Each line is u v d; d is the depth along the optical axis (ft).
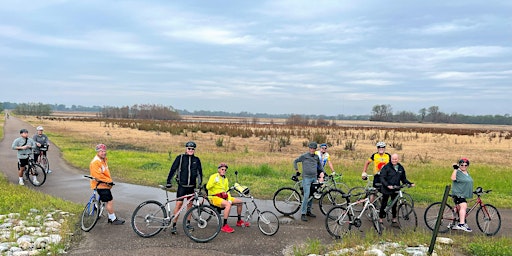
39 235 23.16
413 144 119.34
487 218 27.53
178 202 25.45
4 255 20.04
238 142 107.96
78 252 21.42
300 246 23.36
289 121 327.47
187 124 198.49
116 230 25.40
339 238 25.30
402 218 28.60
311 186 29.89
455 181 27.25
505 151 100.48
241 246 23.08
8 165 52.47
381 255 20.70
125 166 53.26
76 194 36.14
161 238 24.08
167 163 57.36
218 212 26.27
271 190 39.09
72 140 98.73
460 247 23.32
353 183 43.78
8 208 29.04
